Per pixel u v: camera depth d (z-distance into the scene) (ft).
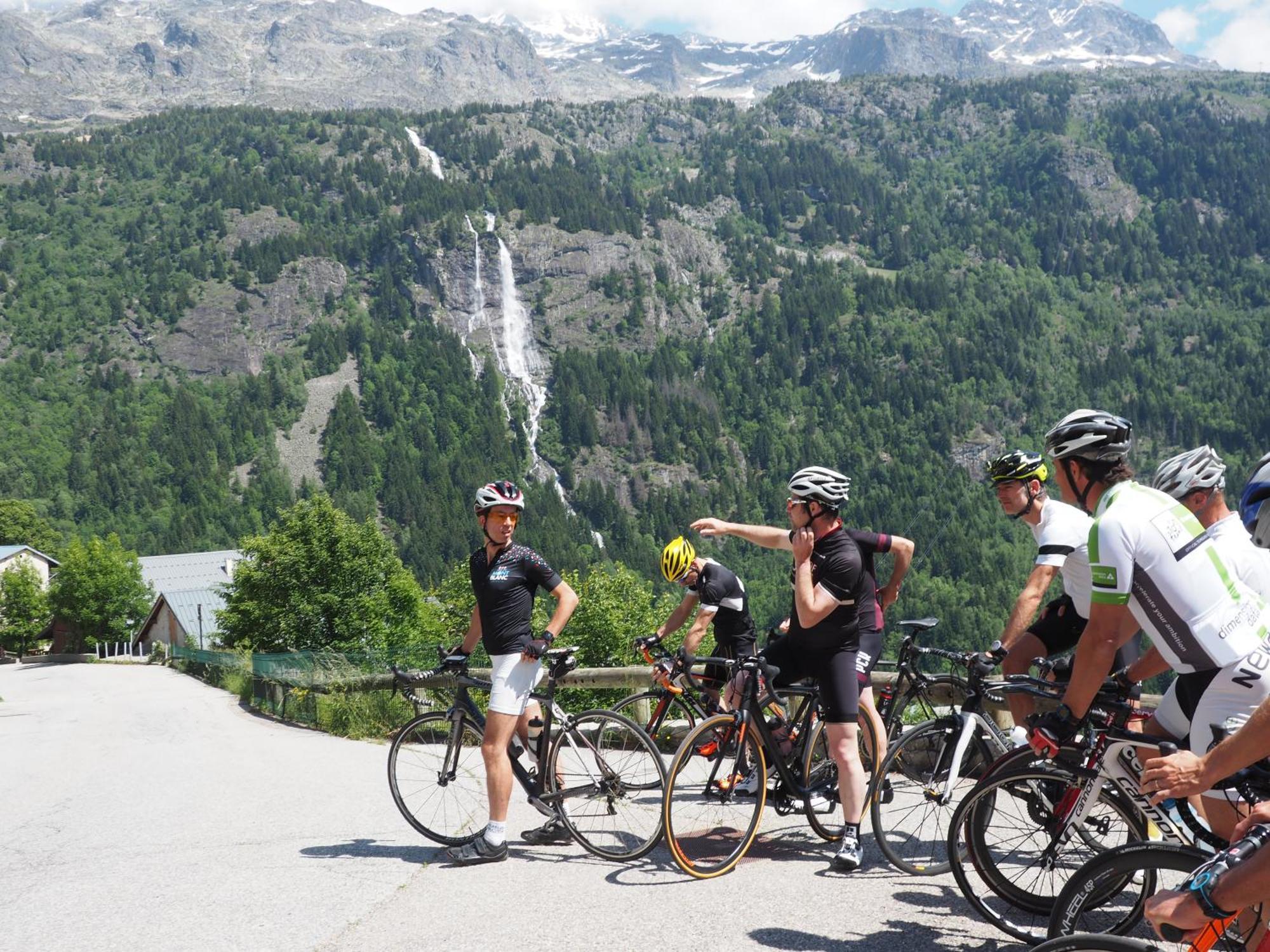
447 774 20.12
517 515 18.62
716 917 14.52
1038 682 15.96
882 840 16.71
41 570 325.62
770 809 20.86
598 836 18.08
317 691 50.42
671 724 24.76
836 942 13.44
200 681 158.10
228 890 16.75
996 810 13.84
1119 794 12.67
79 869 18.86
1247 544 13.51
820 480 16.85
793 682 18.42
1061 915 11.09
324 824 21.91
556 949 13.37
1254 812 8.18
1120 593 11.75
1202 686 11.62
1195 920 8.10
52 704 102.47
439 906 15.43
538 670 18.58
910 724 24.26
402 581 164.55
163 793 27.73
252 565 166.40
